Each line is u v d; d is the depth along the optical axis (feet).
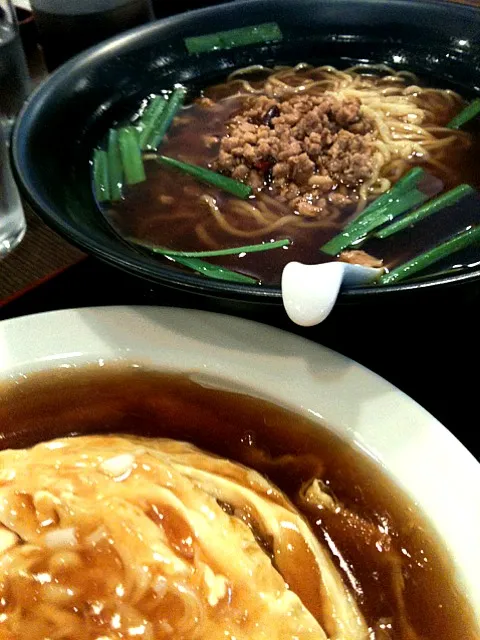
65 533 0.52
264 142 0.91
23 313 0.76
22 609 0.49
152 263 0.63
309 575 0.52
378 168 0.92
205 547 0.51
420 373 0.68
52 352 0.66
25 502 0.54
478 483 0.53
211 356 0.65
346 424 0.59
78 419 0.65
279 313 0.67
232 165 0.92
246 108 1.05
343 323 0.69
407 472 0.55
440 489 0.54
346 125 0.97
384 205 0.85
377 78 1.10
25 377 0.66
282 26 1.12
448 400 0.66
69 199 0.79
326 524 0.56
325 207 0.87
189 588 0.49
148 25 1.06
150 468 0.56
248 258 0.79
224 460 0.59
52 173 0.81
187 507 0.54
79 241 0.66
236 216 0.86
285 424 0.62
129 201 0.89
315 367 0.62
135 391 0.66
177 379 0.66
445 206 0.84
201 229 0.84
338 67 1.13
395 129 1.00
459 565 0.50
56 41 1.21
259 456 0.61
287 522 0.54
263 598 0.49
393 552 0.54
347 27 1.11
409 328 0.71
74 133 0.93
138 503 0.53
